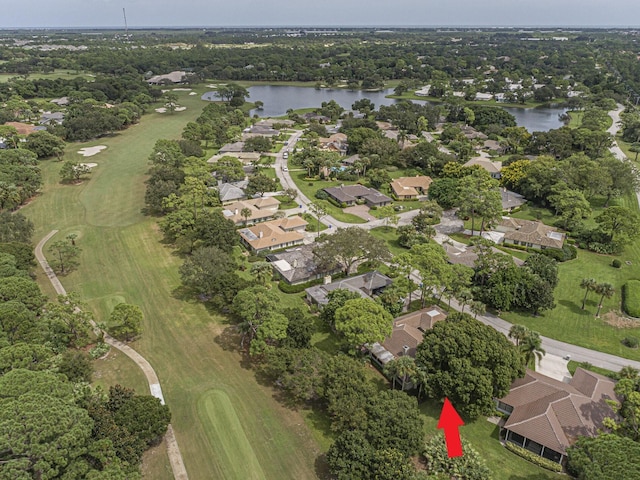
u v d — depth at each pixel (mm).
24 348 61438
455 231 130500
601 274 107375
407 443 55031
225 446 60312
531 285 91562
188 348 79875
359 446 53719
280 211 136875
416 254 90625
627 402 57656
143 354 78000
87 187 155250
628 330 87500
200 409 66250
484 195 122875
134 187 156500
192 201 125500
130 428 55875
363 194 154625
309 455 59375
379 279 99062
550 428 59906
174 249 115750
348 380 61844
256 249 113938
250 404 67562
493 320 90375
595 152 190875
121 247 115812
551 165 153875
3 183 130375
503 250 118938
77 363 66500
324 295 93562
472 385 62094
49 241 117875
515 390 67375
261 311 75062
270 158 195000
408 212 145375
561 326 88812
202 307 92062
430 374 65625
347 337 71000
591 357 80000
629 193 146750
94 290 96812
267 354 69750
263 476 56312
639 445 48656
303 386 63688
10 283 77938
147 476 55562
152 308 91250
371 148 185250
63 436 47000
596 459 48000
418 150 183375
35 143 178125
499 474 57500
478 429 64688
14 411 47281
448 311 92000
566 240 123125
